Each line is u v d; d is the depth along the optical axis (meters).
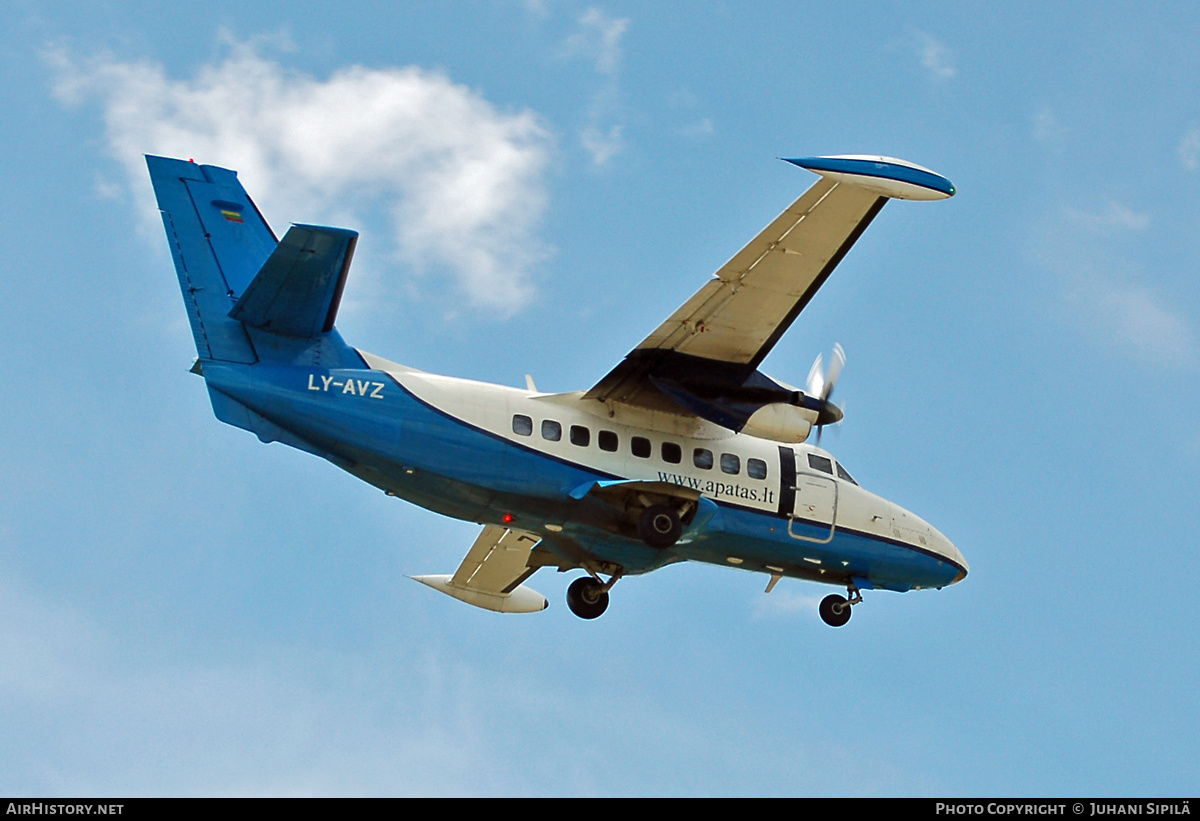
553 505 70.44
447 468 68.50
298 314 66.56
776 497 75.50
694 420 74.31
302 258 62.00
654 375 71.56
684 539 72.88
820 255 64.31
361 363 69.06
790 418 73.94
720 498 73.81
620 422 72.50
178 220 70.19
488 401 69.94
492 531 82.75
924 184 60.91
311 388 67.19
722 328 68.69
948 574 81.12
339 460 68.56
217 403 66.88
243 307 65.88
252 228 71.38
